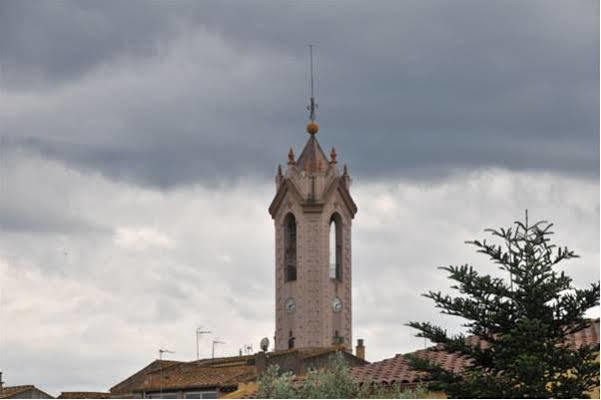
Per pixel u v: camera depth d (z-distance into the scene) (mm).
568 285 73312
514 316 73375
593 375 72375
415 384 85125
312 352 157250
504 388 71875
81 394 153500
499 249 73875
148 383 144000
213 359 151250
